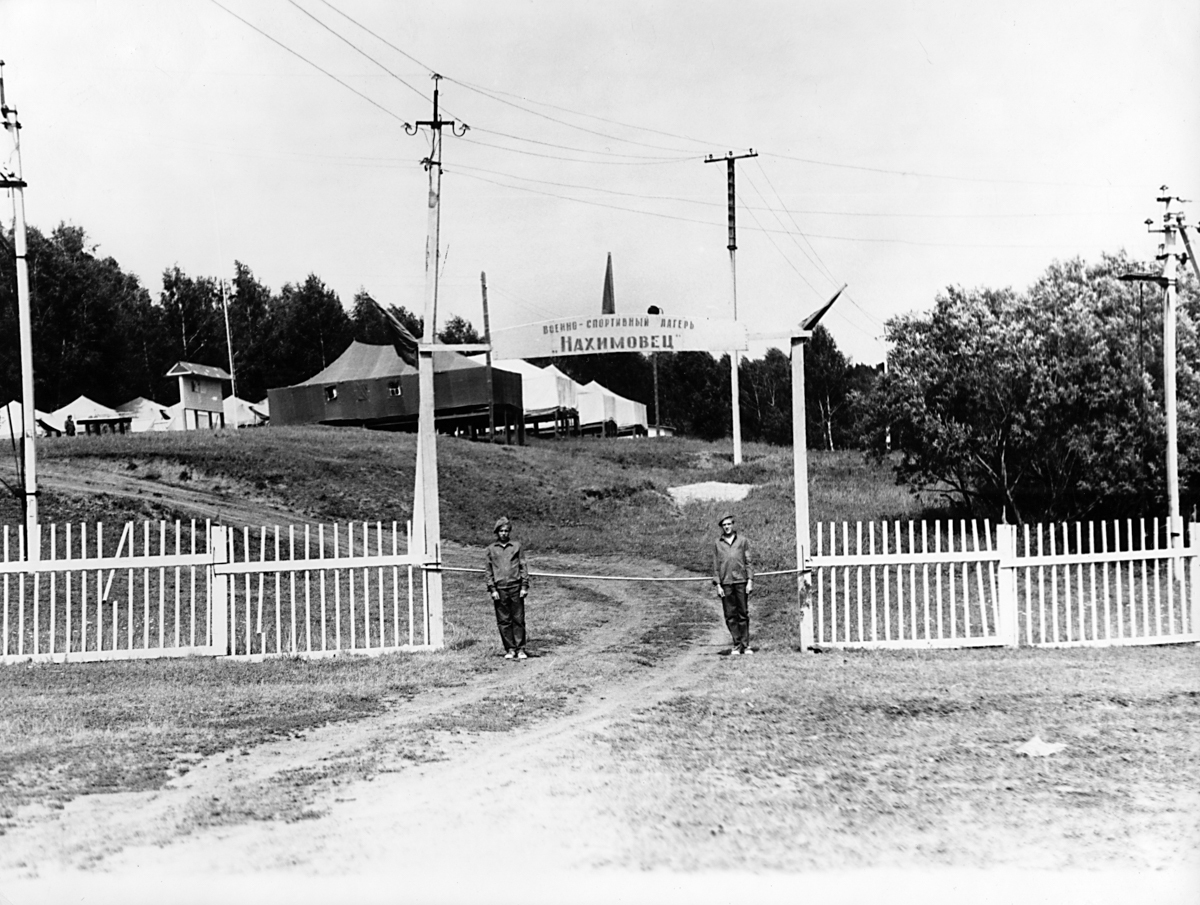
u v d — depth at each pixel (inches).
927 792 315.3
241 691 479.5
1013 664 534.6
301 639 671.8
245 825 289.3
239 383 3730.3
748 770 338.6
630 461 2132.1
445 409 2172.7
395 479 1622.8
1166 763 340.2
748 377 3688.5
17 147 765.3
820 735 382.9
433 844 275.9
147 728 400.5
